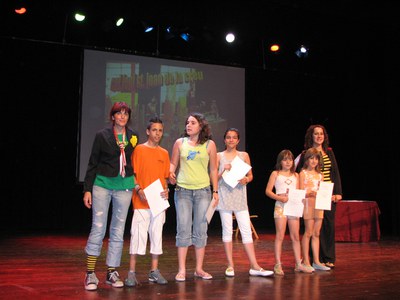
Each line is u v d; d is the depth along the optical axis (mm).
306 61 9398
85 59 7812
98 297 2557
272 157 9328
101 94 7855
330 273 3438
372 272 3490
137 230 2959
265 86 9320
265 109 9297
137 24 8039
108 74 7918
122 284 2848
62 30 7621
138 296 2588
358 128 9188
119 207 2898
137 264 3848
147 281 3055
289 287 2881
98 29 7840
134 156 3000
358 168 9203
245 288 2840
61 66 7781
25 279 3102
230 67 8859
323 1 6516
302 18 6902
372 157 8836
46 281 3027
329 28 7180
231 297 2584
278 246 3430
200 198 3168
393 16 6938
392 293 2721
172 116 8242
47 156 7637
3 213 7309
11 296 2568
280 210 3469
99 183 2857
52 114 7699
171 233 7336
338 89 9727
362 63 8648
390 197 8430
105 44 7926
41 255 4406
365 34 7477
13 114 7461
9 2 6258
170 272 3445
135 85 8055
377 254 4719
